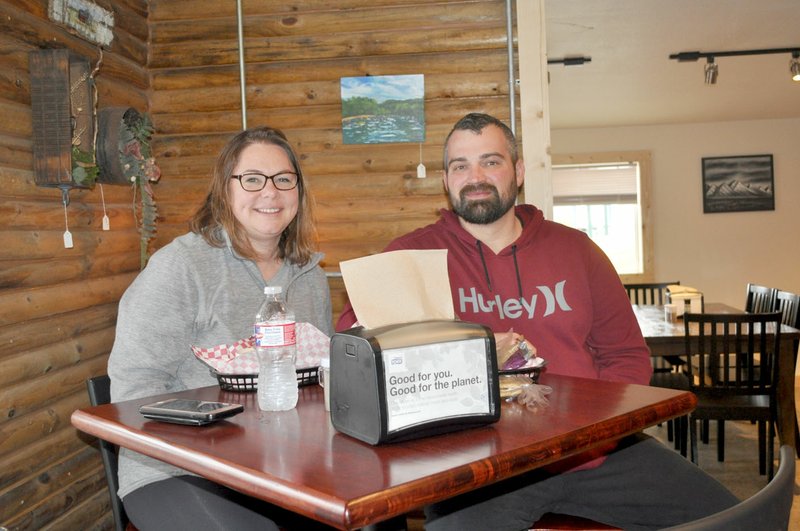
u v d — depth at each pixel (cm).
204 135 328
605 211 778
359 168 322
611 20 410
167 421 117
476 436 101
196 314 174
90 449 266
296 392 128
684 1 382
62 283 252
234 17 322
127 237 297
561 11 392
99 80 283
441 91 317
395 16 314
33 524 229
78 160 244
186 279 171
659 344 388
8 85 228
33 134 239
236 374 139
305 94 322
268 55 322
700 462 413
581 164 763
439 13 313
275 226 176
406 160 321
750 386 365
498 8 310
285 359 133
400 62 318
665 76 543
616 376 194
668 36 444
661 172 755
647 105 649
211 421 113
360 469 89
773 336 374
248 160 175
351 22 317
